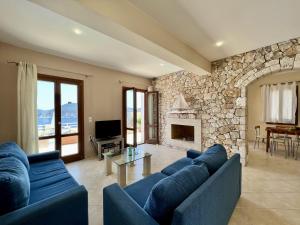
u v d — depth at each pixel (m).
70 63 3.91
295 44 2.90
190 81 4.81
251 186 2.60
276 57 3.12
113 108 4.89
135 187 1.76
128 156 3.01
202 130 4.49
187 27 2.48
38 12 2.07
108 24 1.85
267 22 2.36
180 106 4.91
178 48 2.86
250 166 3.51
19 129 3.05
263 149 5.00
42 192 1.68
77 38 2.81
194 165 1.52
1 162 1.54
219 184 1.45
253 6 2.00
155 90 5.98
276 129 4.40
